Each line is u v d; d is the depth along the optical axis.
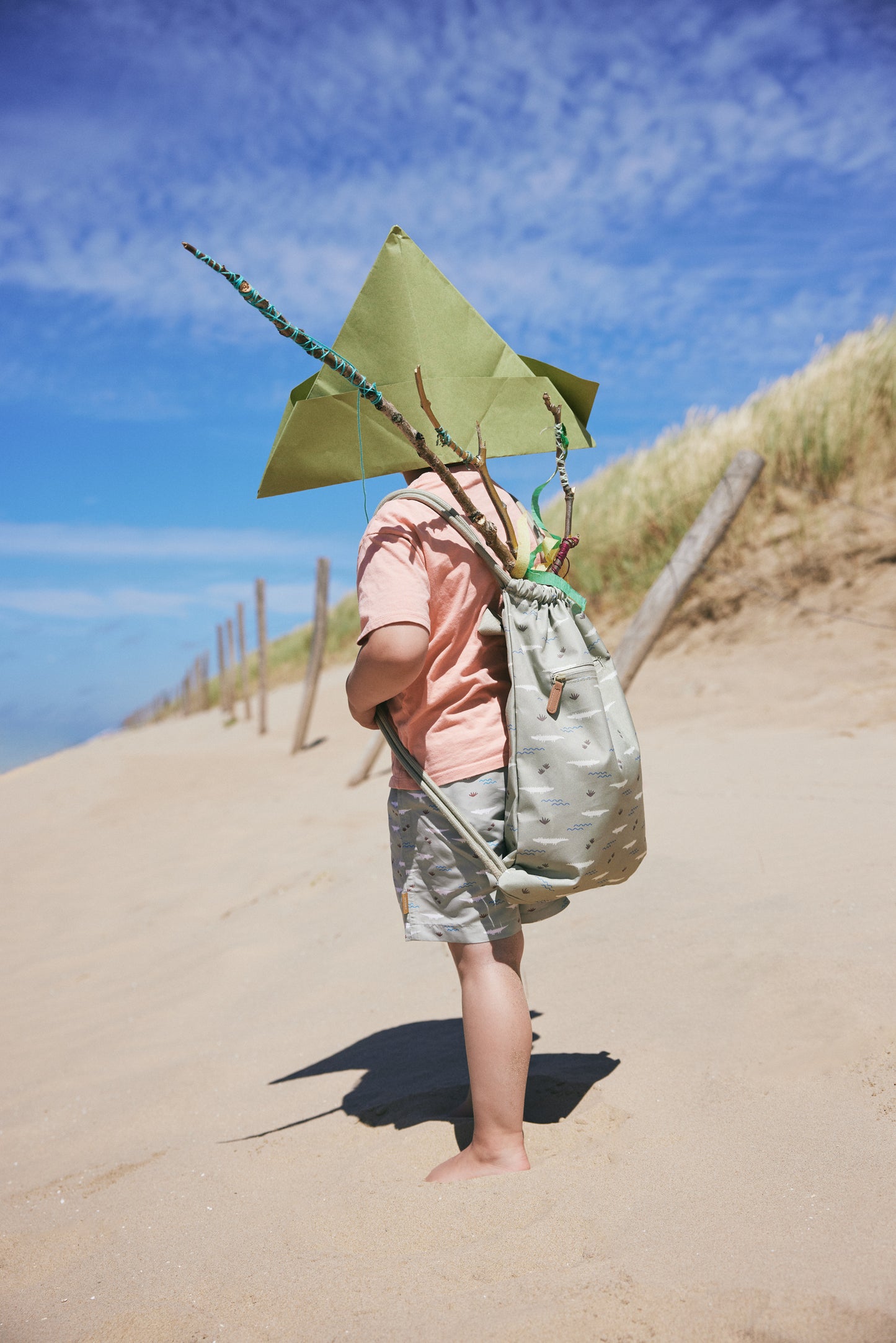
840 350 9.66
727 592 8.22
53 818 9.15
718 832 3.67
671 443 11.05
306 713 10.57
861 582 7.51
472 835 1.75
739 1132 1.73
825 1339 1.14
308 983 3.35
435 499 1.82
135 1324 1.49
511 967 1.82
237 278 1.62
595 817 1.72
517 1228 1.55
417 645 1.71
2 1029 3.62
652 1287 1.29
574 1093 2.02
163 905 5.05
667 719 6.56
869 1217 1.40
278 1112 2.38
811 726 5.56
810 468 8.50
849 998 2.12
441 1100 2.21
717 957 2.52
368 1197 1.75
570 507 1.94
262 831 6.46
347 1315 1.40
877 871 2.84
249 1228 1.77
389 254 1.99
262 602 13.18
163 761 12.26
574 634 1.77
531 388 2.03
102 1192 2.11
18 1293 1.70
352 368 1.69
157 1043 3.13
